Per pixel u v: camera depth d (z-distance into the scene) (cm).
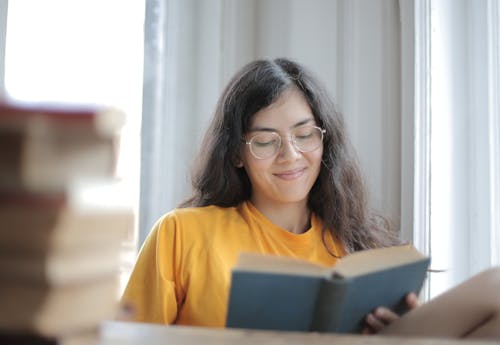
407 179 163
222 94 140
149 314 123
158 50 187
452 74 161
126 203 57
